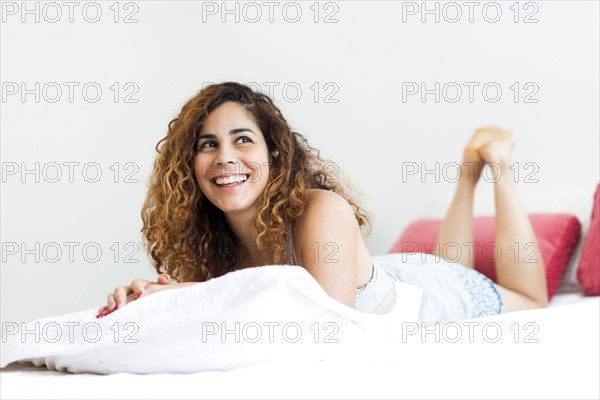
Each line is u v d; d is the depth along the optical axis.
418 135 2.86
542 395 1.13
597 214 2.13
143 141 3.39
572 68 2.44
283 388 0.99
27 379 1.07
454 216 2.36
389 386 1.02
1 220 2.86
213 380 1.02
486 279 2.07
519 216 2.20
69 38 3.13
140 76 3.39
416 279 1.97
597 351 1.29
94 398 0.97
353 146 3.05
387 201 2.95
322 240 1.47
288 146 1.57
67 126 3.09
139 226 3.32
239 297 1.08
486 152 2.27
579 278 2.11
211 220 1.70
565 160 2.47
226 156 1.53
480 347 1.21
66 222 3.05
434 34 2.79
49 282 2.98
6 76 2.91
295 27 3.22
